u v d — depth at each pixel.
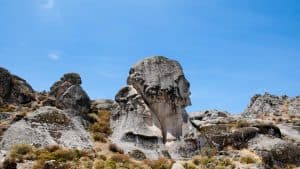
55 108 45.47
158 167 41.41
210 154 47.53
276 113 82.19
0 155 38.19
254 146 49.25
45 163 36.44
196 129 49.31
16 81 55.47
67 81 49.41
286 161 49.28
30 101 53.56
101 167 38.28
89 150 42.56
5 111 48.53
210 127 51.66
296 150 50.53
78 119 46.81
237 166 44.69
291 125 68.56
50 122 43.62
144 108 47.53
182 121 48.56
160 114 48.12
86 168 37.91
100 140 45.41
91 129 47.06
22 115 43.84
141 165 41.62
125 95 48.53
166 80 48.72
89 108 50.03
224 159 46.19
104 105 55.59
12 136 41.28
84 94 49.38
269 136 51.38
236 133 50.47
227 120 54.91
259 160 46.72
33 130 42.19
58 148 40.81
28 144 40.69
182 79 50.00
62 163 37.53
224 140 50.19
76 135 43.94
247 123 52.78
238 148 49.81
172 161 43.41
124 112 47.41
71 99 47.75
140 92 48.72
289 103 85.19
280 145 49.66
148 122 47.31
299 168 48.94
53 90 52.69
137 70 49.28
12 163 35.84
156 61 49.38
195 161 45.28
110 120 48.75
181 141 47.31
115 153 43.22
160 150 45.41
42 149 40.34
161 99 48.00
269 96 86.75
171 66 49.78
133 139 45.25
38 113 43.88
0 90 51.28
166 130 47.88
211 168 44.03
